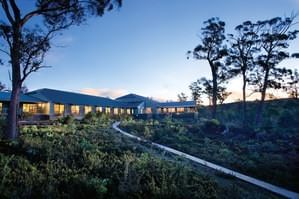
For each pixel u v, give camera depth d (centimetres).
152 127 3091
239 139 2409
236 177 1109
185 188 735
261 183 1041
